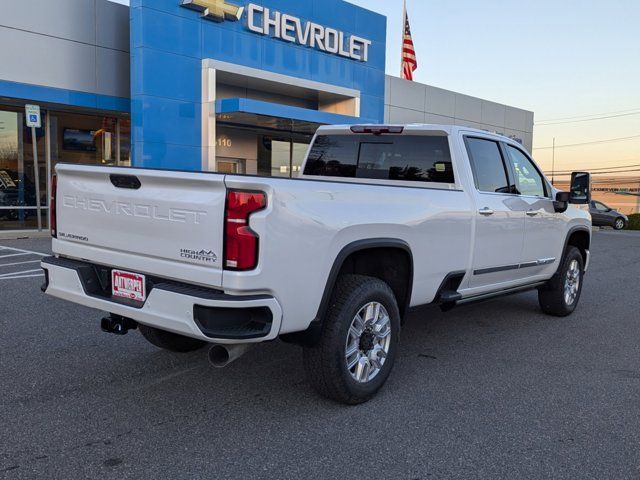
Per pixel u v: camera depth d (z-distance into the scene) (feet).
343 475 10.20
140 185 11.84
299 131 60.44
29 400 13.12
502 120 92.53
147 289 11.84
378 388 13.65
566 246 22.53
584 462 10.88
